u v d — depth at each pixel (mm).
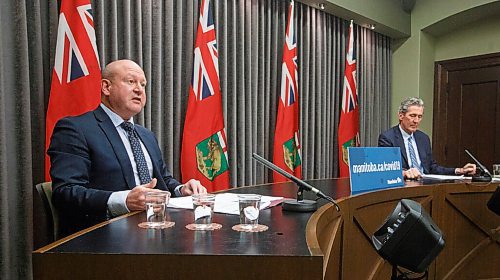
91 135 1655
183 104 3096
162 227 1033
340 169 4227
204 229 1015
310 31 4066
